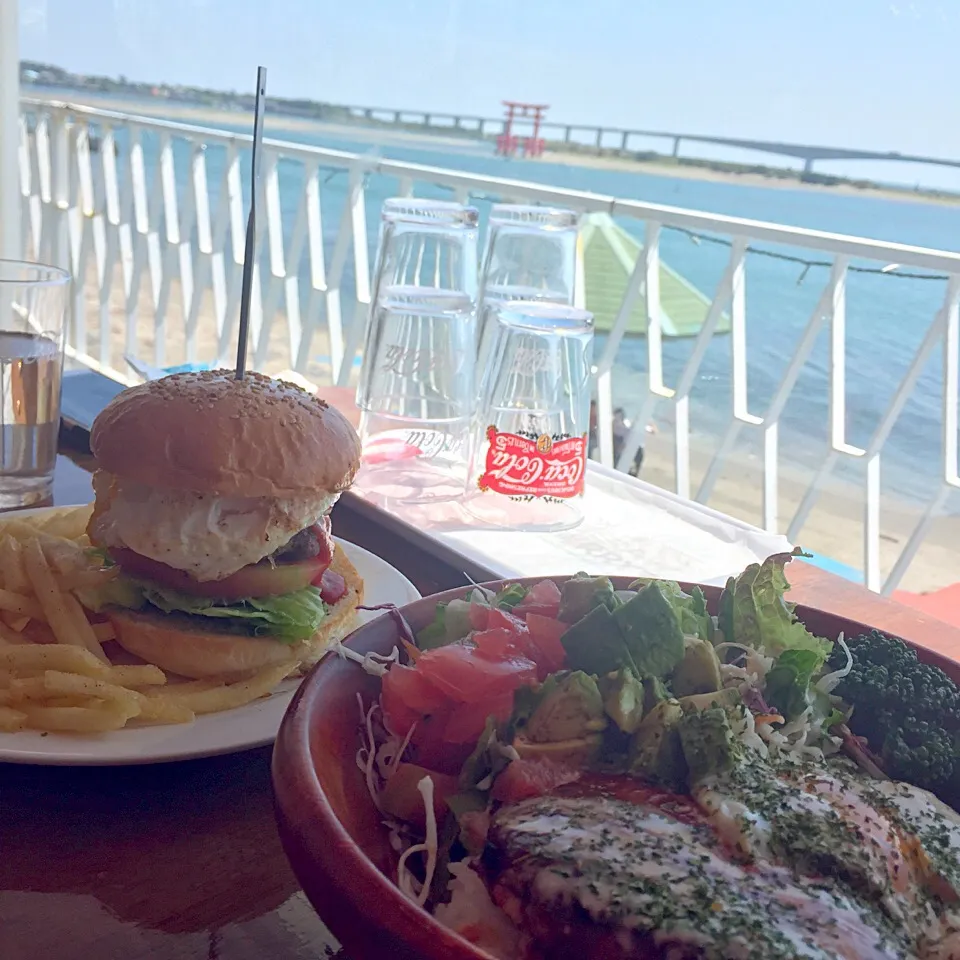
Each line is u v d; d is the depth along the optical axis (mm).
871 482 2666
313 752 544
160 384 839
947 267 2293
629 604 654
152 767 736
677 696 653
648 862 484
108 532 821
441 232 1479
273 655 804
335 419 880
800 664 684
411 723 639
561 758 604
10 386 1146
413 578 1155
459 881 535
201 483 771
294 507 815
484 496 1266
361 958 430
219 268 4031
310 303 3637
